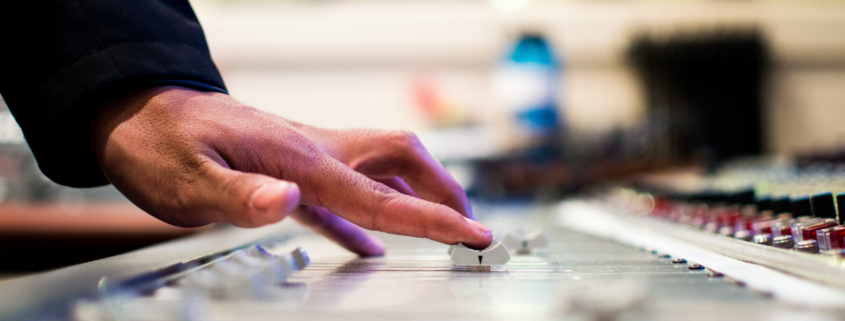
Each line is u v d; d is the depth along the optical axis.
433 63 4.49
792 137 4.61
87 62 0.43
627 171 1.89
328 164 0.45
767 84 4.62
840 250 0.40
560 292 0.37
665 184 1.24
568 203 1.29
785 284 0.37
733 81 4.57
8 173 1.47
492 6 4.47
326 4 4.46
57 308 0.35
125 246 0.98
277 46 4.46
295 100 4.51
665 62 4.50
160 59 0.45
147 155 0.42
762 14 4.54
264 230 0.64
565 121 4.46
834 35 4.54
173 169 0.42
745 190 0.59
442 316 0.34
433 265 0.45
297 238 0.62
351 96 4.52
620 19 4.50
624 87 4.52
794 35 4.55
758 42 4.51
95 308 0.34
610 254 0.48
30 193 1.49
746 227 0.50
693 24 4.54
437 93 4.45
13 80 0.44
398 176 0.51
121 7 0.45
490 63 4.47
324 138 0.49
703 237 0.50
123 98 0.44
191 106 0.44
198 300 0.34
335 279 0.40
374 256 0.50
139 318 0.34
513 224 0.77
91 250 0.98
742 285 0.37
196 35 0.47
